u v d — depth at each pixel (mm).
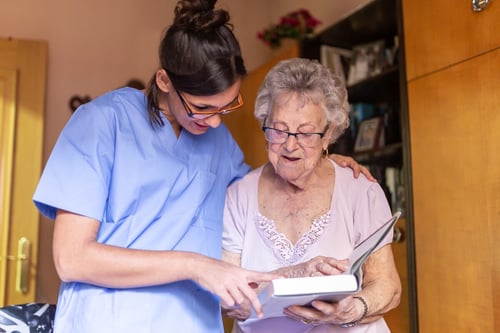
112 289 1087
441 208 1957
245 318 1339
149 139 1173
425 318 1997
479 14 1846
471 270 1836
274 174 1424
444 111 1964
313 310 1126
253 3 3863
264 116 1338
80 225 1034
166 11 3598
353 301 1225
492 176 1780
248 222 1393
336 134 1391
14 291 2898
